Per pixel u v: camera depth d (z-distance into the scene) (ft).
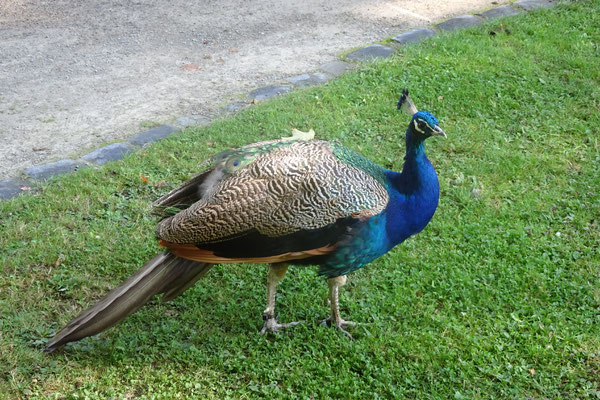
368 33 13.38
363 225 7.29
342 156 7.47
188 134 10.18
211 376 7.51
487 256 8.53
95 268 8.39
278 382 7.52
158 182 9.42
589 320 7.88
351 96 10.88
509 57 11.86
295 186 7.23
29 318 7.86
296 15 14.47
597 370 7.54
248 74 11.80
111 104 10.94
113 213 9.00
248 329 7.93
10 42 13.12
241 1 15.28
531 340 7.72
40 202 9.10
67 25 13.98
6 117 10.63
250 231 7.22
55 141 10.18
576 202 9.10
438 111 10.59
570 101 10.71
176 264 7.47
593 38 12.60
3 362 7.51
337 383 7.43
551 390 7.39
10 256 8.44
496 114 10.56
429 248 8.64
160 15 14.52
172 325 7.88
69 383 7.42
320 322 8.02
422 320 7.95
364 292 8.27
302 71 11.85
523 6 14.39
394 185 7.53
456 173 9.60
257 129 10.21
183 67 12.10
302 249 7.30
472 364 7.56
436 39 12.60
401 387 7.42
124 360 7.58
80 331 7.30
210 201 7.29
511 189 9.39
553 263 8.45
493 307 8.03
